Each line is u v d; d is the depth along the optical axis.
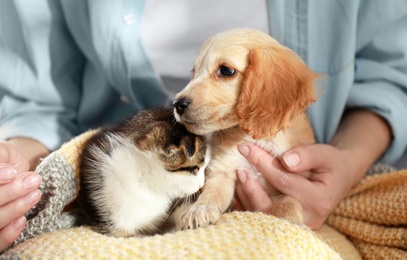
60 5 0.76
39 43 0.76
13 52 0.77
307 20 0.70
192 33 0.74
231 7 0.73
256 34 0.60
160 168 0.55
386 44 0.72
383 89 0.72
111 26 0.72
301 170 0.60
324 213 0.61
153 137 0.56
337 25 0.70
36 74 0.76
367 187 0.66
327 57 0.70
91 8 0.72
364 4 0.72
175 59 0.75
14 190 0.51
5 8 0.76
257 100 0.56
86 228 0.55
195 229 0.52
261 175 0.62
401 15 0.72
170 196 0.57
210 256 0.47
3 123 0.74
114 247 0.49
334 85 0.70
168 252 0.48
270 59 0.58
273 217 0.53
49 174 0.56
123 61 0.73
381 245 0.62
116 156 0.56
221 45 0.58
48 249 0.49
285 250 0.48
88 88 0.79
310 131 0.65
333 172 0.62
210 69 0.58
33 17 0.75
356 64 0.74
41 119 0.74
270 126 0.56
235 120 0.58
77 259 0.47
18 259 0.48
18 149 0.63
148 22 0.74
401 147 0.72
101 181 0.56
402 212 0.62
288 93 0.57
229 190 0.61
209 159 0.60
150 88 0.76
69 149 0.59
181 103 0.56
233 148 0.62
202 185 0.58
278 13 0.71
